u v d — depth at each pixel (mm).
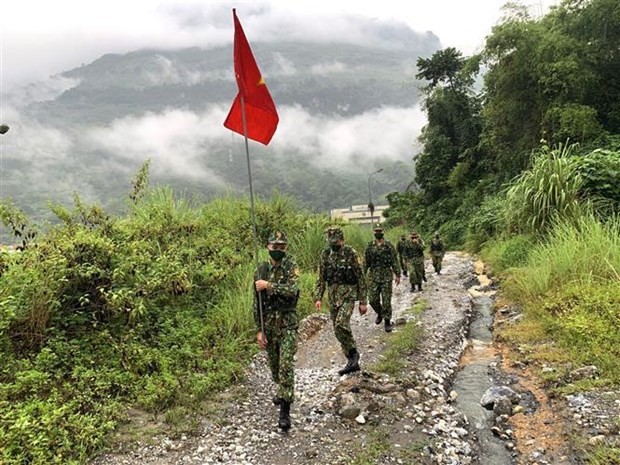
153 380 5867
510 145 25359
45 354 5742
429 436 4887
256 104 5914
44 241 7359
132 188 10883
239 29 5883
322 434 4938
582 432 4602
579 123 18281
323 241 13797
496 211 18750
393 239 25938
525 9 22812
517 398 5668
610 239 9055
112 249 7367
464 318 9656
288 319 5270
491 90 24922
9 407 4820
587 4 20188
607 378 5484
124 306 6867
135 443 4730
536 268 9641
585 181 12367
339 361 7352
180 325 7398
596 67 20141
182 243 9789
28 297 6238
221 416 5340
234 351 7078
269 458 4500
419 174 40844
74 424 4703
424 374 6477
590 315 7012
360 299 6652
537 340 7297
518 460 4508
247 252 11078
